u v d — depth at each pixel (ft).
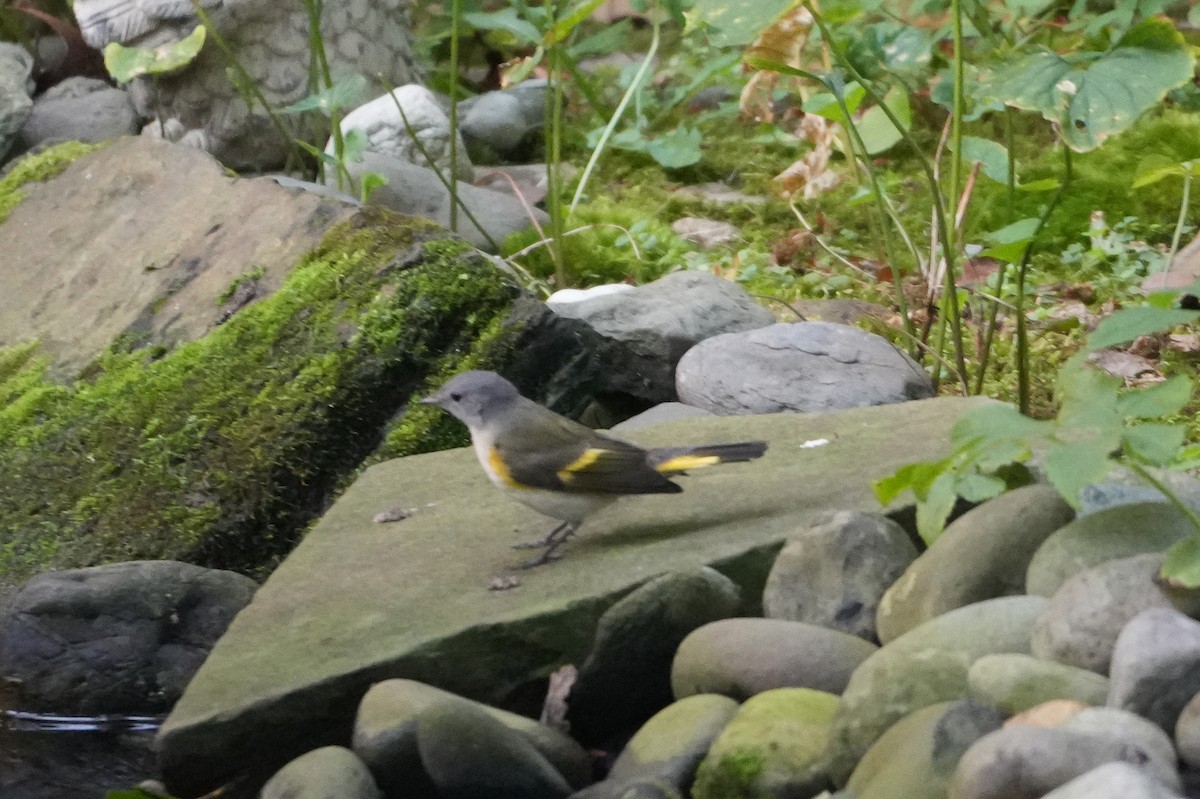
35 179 43.96
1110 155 53.88
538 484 24.73
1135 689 17.57
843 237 51.44
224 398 33.76
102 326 37.11
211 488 32.60
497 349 33.73
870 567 23.00
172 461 33.17
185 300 36.58
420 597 24.44
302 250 35.86
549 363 34.14
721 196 58.08
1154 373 39.09
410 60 60.95
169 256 38.04
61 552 32.32
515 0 55.16
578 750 21.83
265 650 23.36
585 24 83.15
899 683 19.38
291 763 21.20
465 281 33.96
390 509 28.91
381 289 34.14
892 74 42.65
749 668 21.24
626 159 62.85
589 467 24.67
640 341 36.94
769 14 31.22
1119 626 18.93
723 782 19.47
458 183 52.34
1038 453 25.31
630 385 37.11
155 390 34.53
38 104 59.52
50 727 29.17
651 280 47.85
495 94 65.51
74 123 58.44
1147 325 20.08
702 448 25.30
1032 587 21.26
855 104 38.11
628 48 84.38
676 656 22.38
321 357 33.55
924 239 49.98
